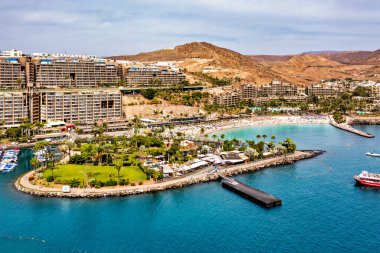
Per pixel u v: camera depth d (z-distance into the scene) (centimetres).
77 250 19350
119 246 19850
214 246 19988
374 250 19800
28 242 19975
